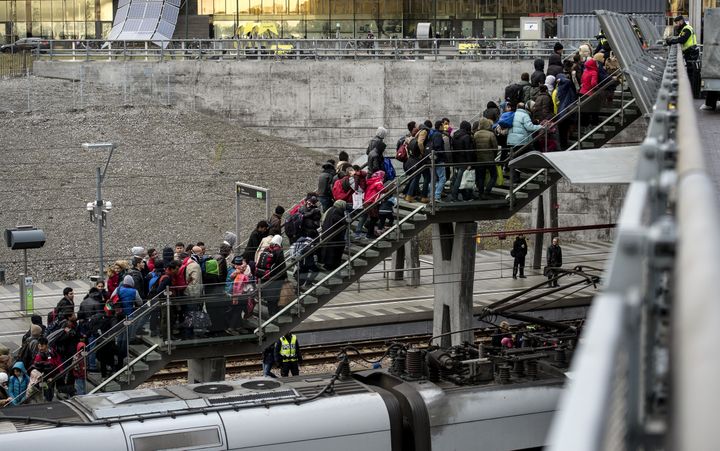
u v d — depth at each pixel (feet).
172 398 54.19
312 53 202.90
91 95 202.69
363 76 193.36
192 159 187.42
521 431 58.70
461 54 191.52
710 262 6.27
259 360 107.14
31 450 48.47
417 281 135.44
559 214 173.88
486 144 87.61
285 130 196.95
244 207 177.47
